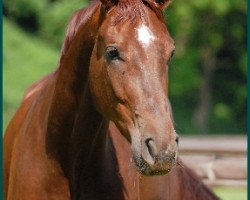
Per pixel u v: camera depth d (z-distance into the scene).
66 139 7.36
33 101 8.23
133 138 6.48
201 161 15.84
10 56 35.25
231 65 46.25
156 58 6.48
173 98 44.81
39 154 7.50
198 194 9.34
